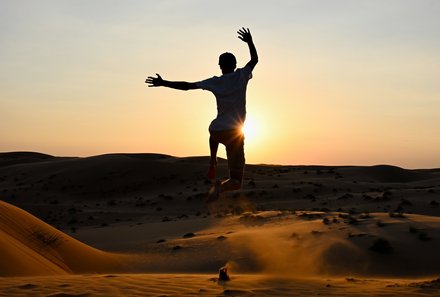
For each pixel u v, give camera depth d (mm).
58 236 23891
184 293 11203
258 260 21266
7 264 16469
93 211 61750
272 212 34719
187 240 27781
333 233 23828
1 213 22359
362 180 85500
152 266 23062
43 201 75625
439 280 14023
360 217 27953
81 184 84750
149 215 56281
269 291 11812
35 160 135625
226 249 23875
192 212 56125
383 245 20672
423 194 51344
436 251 20344
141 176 86688
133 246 29062
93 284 12414
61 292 11102
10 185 88812
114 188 81875
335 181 75000
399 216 27094
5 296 10625
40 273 17422
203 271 21016
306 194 63000
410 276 18234
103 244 32281
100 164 94125
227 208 56594
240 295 11094
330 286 12945
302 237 23906
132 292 11273
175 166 90688
